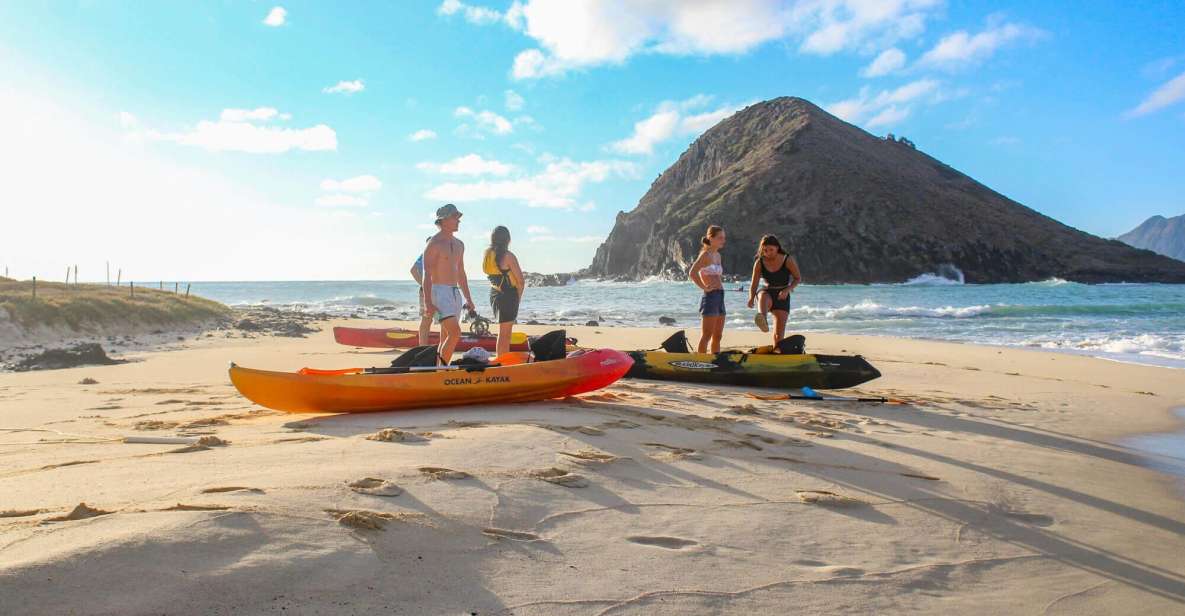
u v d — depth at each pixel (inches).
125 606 75.0
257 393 196.5
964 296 2017.7
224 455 144.1
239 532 94.7
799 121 6220.5
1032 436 239.5
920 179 5585.6
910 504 146.0
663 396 267.1
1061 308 1231.5
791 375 306.8
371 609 82.3
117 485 116.3
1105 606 105.0
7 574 75.9
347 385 201.8
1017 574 115.4
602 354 241.4
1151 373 445.1
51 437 170.2
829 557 114.9
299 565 89.1
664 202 6845.5
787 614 93.0
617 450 164.1
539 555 104.3
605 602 91.1
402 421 194.1
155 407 233.5
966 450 203.8
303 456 143.1
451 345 265.7
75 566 80.0
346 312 1357.0
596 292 2871.6
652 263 5442.9
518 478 136.0
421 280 370.6
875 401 284.8
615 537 114.3
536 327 875.4
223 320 872.9
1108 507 157.6
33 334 594.2
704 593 96.7
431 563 96.3
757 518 129.0
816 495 143.5
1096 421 278.2
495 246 288.7
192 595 79.0
